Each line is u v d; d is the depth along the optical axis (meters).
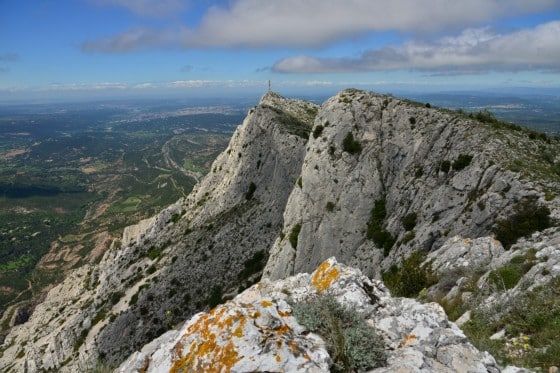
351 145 45.91
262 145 68.31
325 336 8.41
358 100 48.22
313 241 45.81
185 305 58.03
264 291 12.12
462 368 7.83
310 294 10.88
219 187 75.06
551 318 11.84
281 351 7.39
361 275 11.61
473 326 13.96
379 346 8.19
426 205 37.12
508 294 14.60
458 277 20.91
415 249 34.19
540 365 9.98
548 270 14.59
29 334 80.88
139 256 71.94
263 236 61.09
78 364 56.47
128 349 56.12
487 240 23.64
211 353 7.50
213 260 61.09
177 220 76.50
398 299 10.75
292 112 80.38
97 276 87.75
